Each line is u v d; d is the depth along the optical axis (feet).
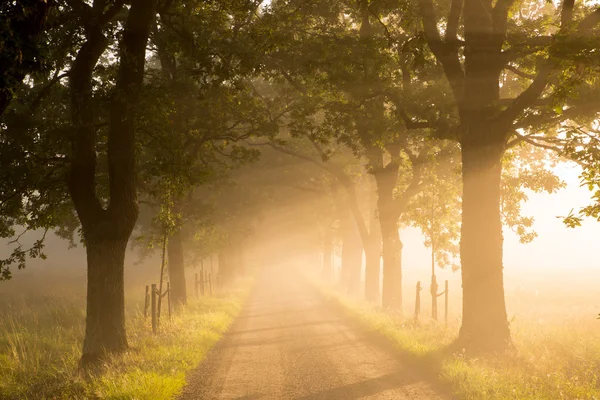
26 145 46.85
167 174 48.93
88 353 42.22
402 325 55.88
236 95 58.34
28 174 46.62
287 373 36.29
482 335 41.65
